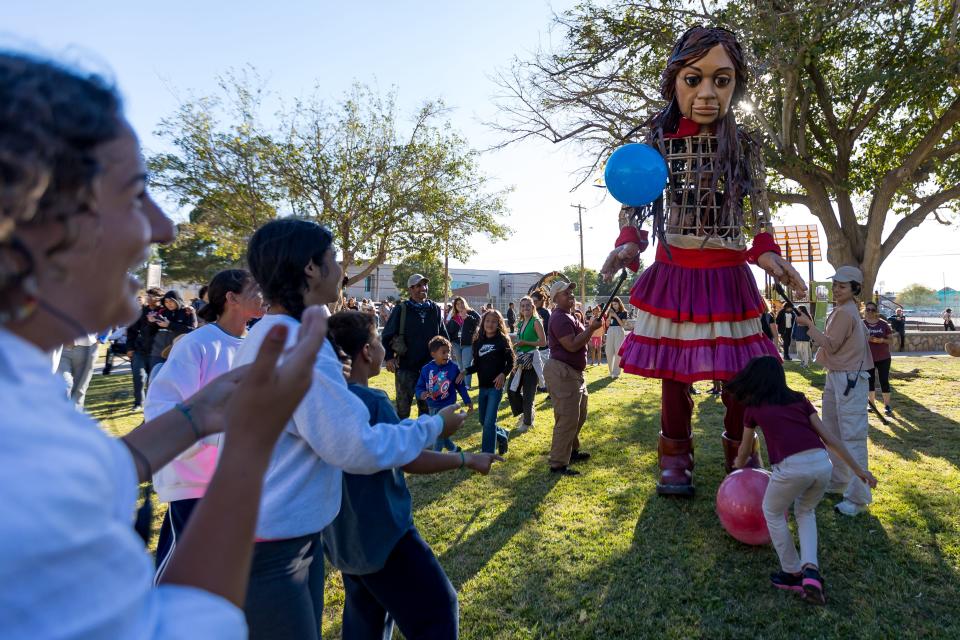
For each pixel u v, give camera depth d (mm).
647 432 7047
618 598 3271
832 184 13484
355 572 2082
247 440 731
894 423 7305
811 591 3119
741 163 4363
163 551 2580
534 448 6309
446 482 5281
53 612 478
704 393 9797
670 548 3854
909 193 14617
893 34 11828
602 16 13656
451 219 19562
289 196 18266
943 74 10891
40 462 502
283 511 1674
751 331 4363
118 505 628
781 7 11500
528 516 4453
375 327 2408
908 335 18969
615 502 4688
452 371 5699
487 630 3004
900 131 13391
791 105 12445
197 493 2461
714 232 4305
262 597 1658
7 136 526
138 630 556
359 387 2137
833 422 4770
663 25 13133
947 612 3070
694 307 4301
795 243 20469
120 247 674
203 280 37906
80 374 6828
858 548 3779
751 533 3652
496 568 3658
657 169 3988
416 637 2096
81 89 615
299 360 767
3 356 549
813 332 4617
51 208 569
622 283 4738
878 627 2939
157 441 1108
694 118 4254
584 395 5738
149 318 8188
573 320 5520
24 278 562
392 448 1714
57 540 484
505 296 64062
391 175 18906
